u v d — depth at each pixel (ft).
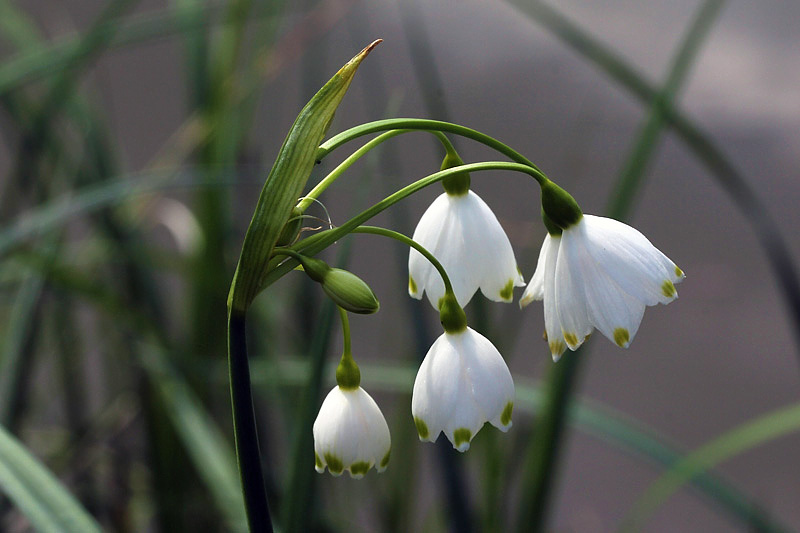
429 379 1.34
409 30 1.77
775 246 1.82
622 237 1.34
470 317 1.72
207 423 1.96
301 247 1.31
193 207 2.10
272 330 2.01
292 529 1.55
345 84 1.30
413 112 3.54
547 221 1.35
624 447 2.03
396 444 1.97
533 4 1.79
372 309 1.30
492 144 1.33
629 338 1.33
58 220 1.74
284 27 2.09
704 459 1.85
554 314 1.35
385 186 1.95
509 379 1.34
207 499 2.03
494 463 1.69
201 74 2.09
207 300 1.97
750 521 1.80
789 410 1.88
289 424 1.86
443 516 1.91
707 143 1.76
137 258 2.01
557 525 3.03
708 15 1.69
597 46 1.78
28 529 1.88
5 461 1.39
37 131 1.97
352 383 1.36
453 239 1.38
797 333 1.82
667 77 1.73
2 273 2.04
